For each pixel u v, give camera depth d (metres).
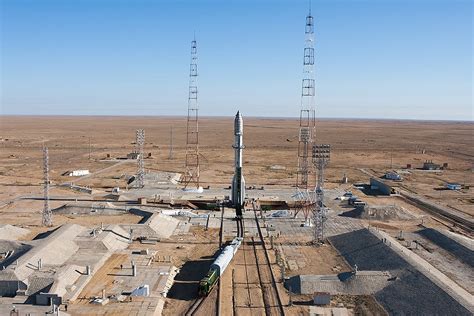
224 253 72.69
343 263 75.12
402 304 58.19
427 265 68.81
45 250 70.88
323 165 86.44
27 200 118.19
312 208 106.12
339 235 87.25
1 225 93.38
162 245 83.81
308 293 62.62
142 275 67.44
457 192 137.75
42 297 57.56
